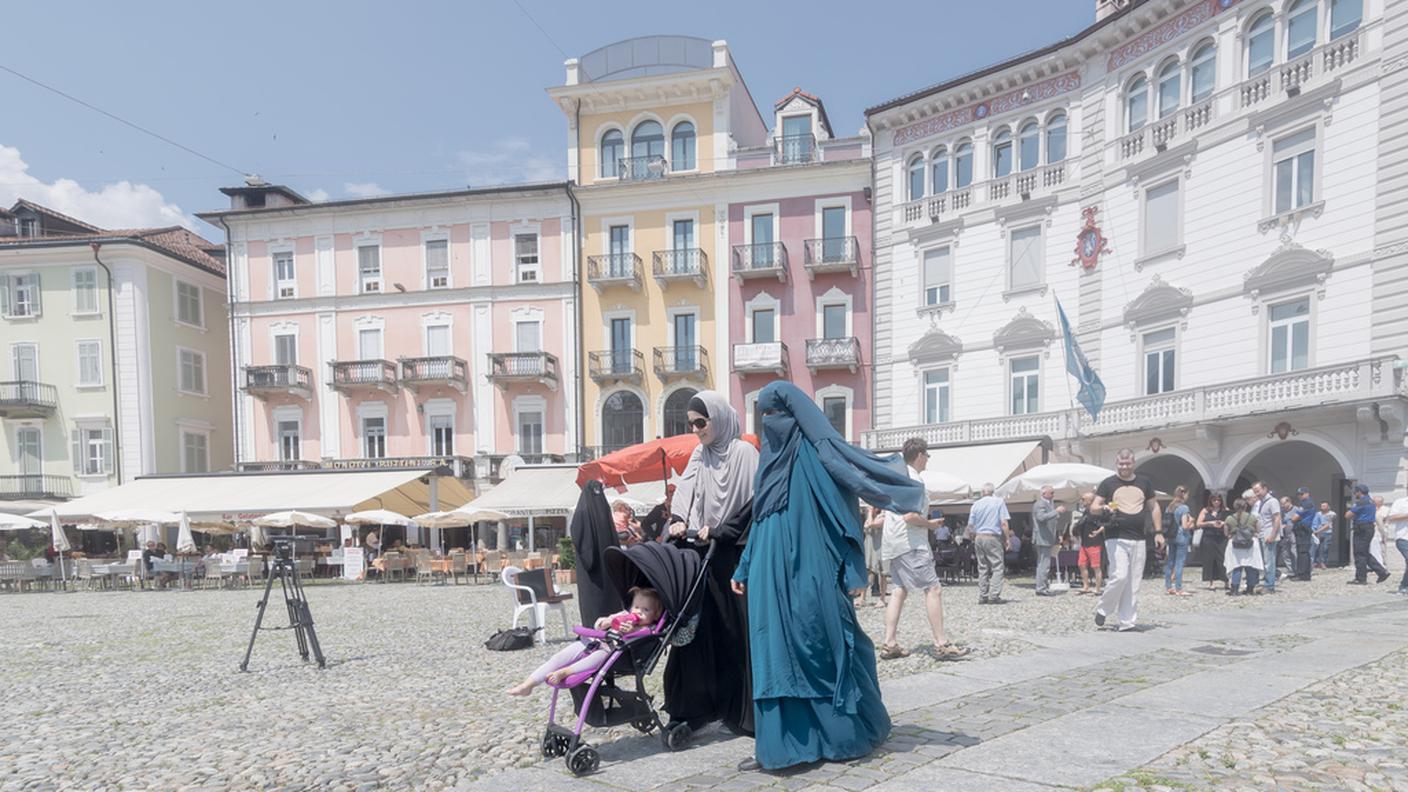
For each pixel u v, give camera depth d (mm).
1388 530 16906
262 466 34812
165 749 5152
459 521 24703
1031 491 16984
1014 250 26250
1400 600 11695
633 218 32938
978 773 3754
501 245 33719
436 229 34250
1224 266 21125
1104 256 24031
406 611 14852
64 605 18953
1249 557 13148
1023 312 25766
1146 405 22062
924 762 3939
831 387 31000
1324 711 4848
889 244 29250
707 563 4523
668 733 4426
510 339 33562
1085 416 23500
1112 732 4426
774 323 31672
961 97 27219
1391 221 17906
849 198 31000
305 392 34562
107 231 41062
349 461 34281
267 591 8578
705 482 4668
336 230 34906
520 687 4238
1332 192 19016
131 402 35312
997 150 26875
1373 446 17969
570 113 33312
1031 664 6629
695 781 3854
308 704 6465
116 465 35219
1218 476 20703
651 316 32781
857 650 4082
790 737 3891
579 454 32781
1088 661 6742
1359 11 18672
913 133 28766
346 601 17594
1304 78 19562
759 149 32094
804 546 3998
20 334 36000
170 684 7746
